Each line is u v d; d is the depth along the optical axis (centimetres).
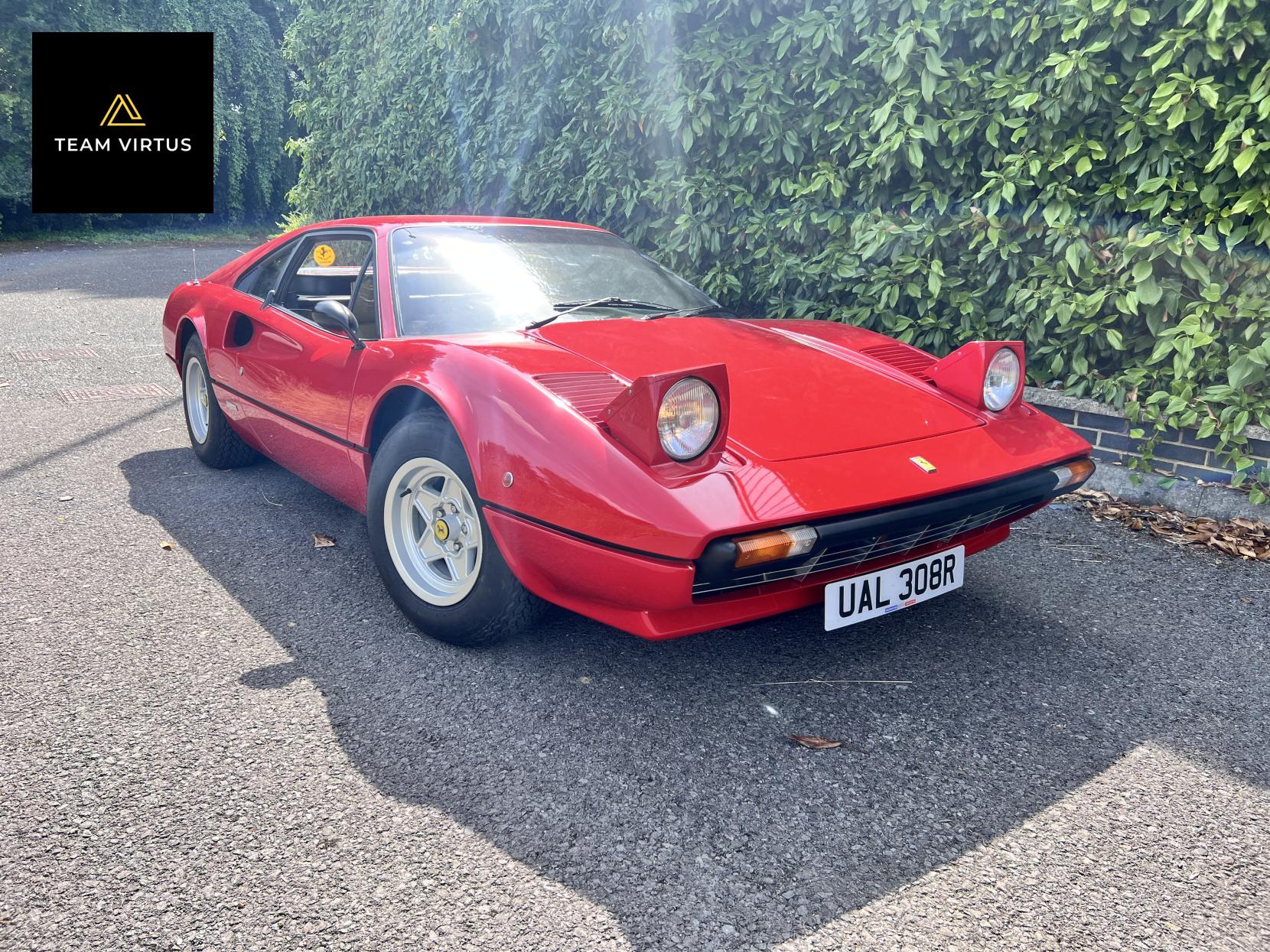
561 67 624
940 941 168
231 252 2086
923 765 224
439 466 268
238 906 172
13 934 164
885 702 253
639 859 189
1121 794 214
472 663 269
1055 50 414
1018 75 422
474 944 165
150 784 209
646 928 170
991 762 225
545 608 268
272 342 367
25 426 539
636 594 219
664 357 277
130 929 166
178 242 2467
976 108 441
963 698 255
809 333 331
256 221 3097
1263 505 387
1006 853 193
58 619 290
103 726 231
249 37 2919
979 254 454
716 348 292
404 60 791
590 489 220
